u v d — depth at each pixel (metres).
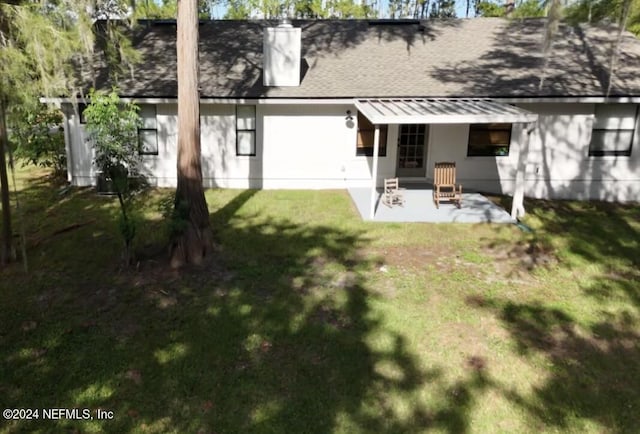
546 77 14.12
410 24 17.70
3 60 7.06
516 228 11.52
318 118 14.14
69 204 12.67
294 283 8.52
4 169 8.66
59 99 11.62
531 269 9.33
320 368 6.28
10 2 7.42
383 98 13.45
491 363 6.44
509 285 8.66
